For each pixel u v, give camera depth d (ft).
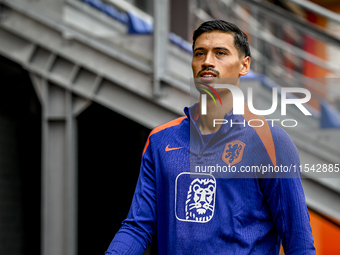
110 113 24.29
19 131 23.90
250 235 6.19
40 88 18.39
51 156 18.16
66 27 18.22
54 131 18.33
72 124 18.31
